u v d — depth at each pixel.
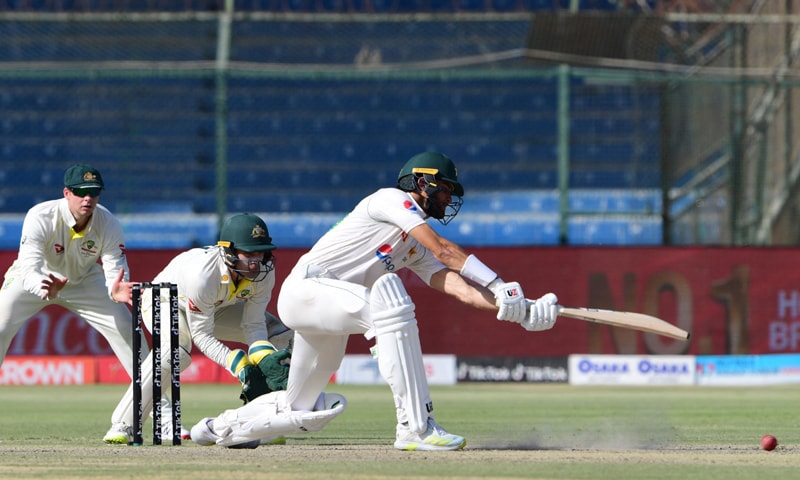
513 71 51.84
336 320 16.66
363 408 35.75
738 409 34.62
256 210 60.94
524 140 60.19
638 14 55.31
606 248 49.69
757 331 49.75
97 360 50.31
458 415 32.19
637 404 37.56
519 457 16.09
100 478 13.46
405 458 15.91
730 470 14.46
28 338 50.16
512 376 50.09
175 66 52.03
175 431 18.72
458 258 16.70
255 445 18.19
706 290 49.66
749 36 54.88
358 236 17.17
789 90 53.22
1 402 38.91
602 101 57.66
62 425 27.95
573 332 50.00
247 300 20.50
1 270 49.00
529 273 49.69
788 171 53.38
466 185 61.25
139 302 18.48
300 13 60.38
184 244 59.25
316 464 14.95
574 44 55.88
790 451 18.16
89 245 21.88
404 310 16.64
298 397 17.69
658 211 54.78
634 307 49.53
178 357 18.69
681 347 49.72
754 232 53.53
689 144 54.19
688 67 53.34
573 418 30.64
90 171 21.19
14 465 15.22
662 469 14.51
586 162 58.66
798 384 49.84
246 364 18.84
